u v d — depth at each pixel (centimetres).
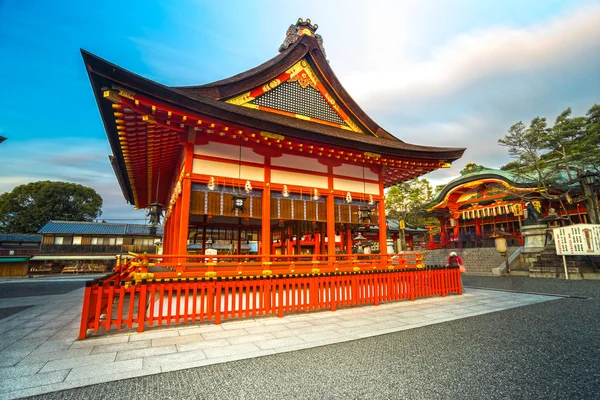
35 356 538
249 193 1009
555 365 480
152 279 725
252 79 1138
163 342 617
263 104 1167
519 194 2752
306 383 426
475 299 1135
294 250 1978
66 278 3294
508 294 1247
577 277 1684
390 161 1245
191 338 645
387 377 444
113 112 759
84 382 430
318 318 836
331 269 1064
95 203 5572
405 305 1026
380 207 1298
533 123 2742
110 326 688
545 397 377
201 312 761
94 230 4294
